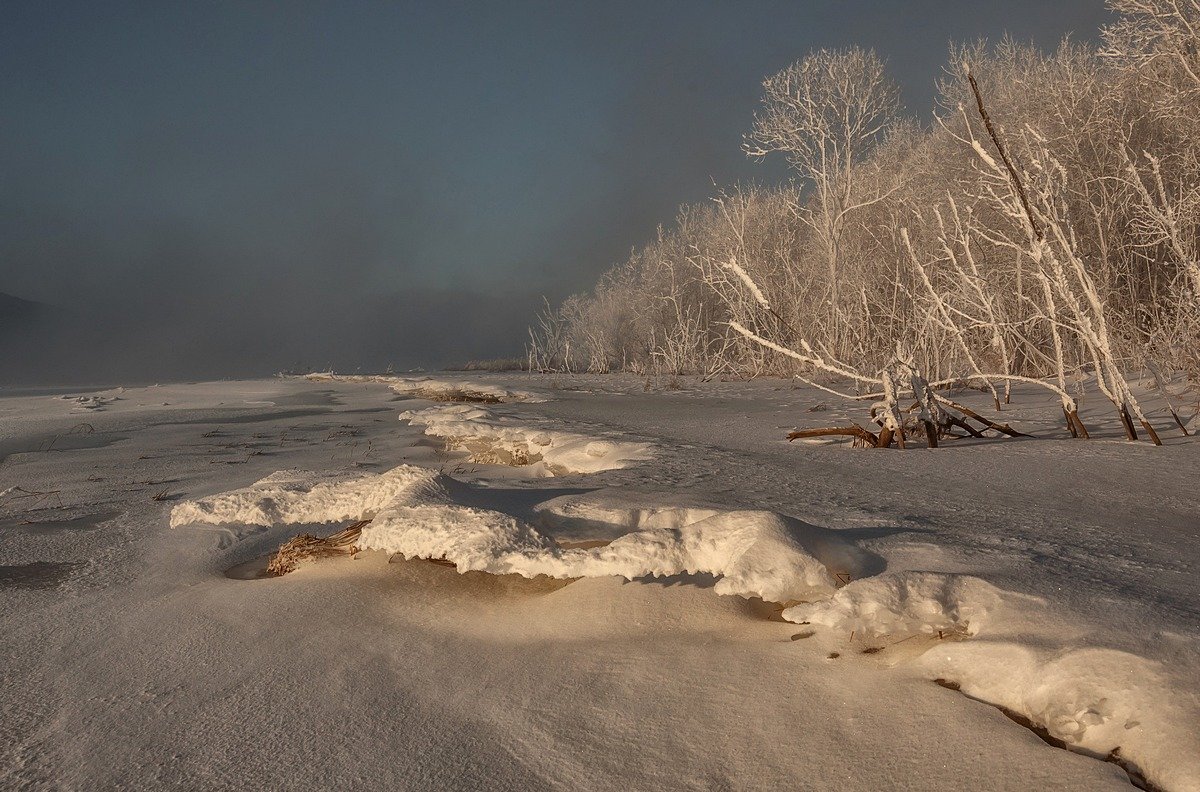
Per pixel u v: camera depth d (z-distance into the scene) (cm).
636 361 2691
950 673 235
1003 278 1320
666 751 219
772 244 2320
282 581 368
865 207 2067
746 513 325
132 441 960
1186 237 898
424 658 285
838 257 1978
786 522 317
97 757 231
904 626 263
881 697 229
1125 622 235
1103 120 1398
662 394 1652
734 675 252
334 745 233
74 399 1711
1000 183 707
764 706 234
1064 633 234
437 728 240
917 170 1880
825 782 200
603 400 1499
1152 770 185
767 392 1544
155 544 458
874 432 834
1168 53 1257
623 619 296
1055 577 284
